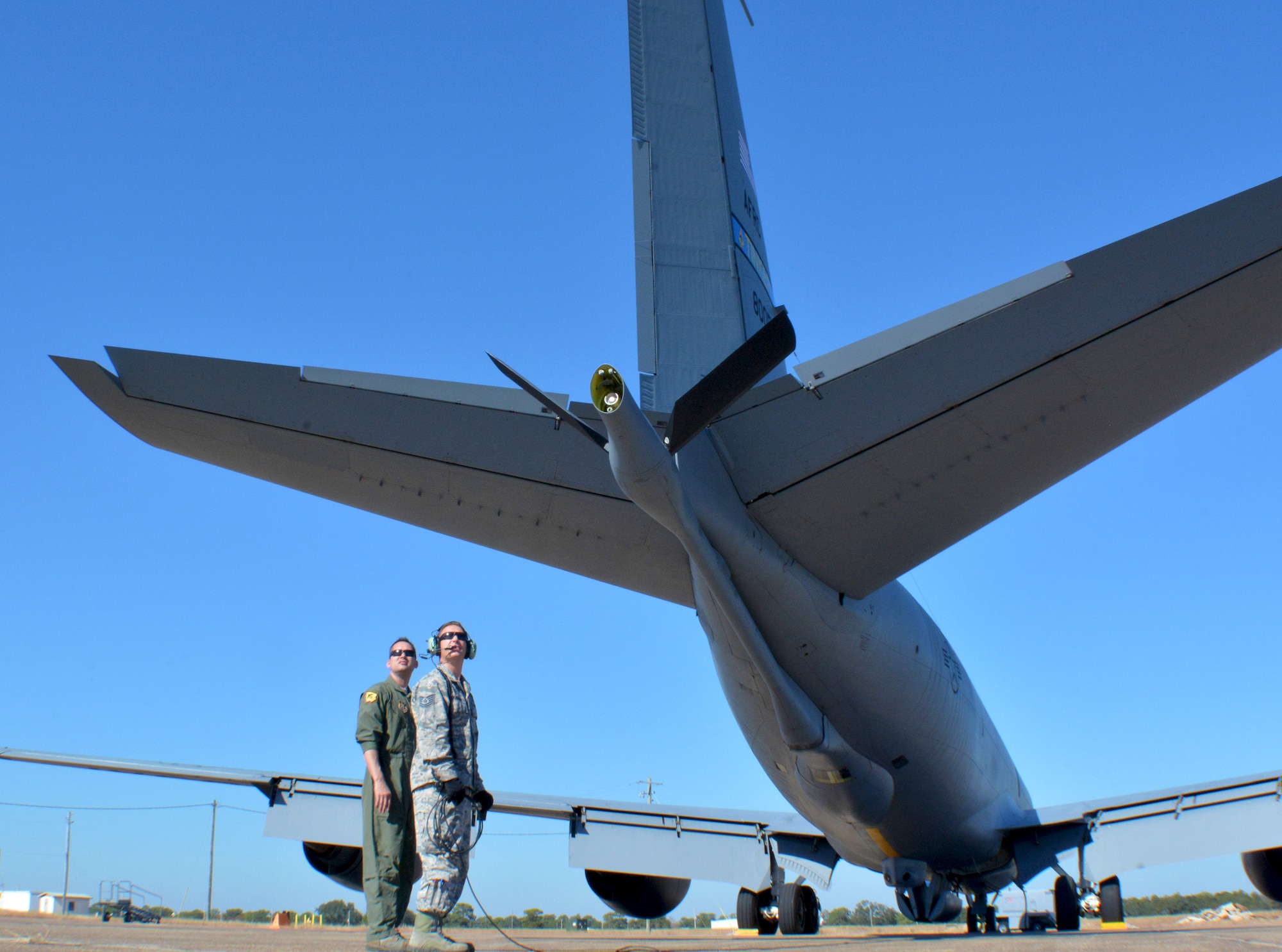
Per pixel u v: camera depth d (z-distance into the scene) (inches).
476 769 180.4
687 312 371.6
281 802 416.2
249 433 260.2
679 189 387.5
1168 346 227.0
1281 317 219.3
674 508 233.0
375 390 263.3
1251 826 479.2
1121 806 523.5
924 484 261.7
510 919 995.3
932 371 250.4
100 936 211.3
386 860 186.1
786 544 286.5
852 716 371.9
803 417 265.9
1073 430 242.4
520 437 268.4
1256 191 216.2
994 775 497.7
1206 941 197.0
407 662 200.7
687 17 414.6
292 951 173.9
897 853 481.7
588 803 551.5
